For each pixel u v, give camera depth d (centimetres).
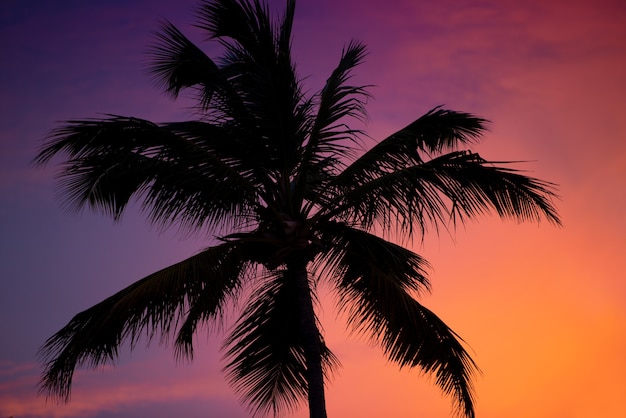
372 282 1109
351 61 1216
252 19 1137
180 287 1013
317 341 1145
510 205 1087
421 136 1170
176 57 1200
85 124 1021
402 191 1074
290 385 1292
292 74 1156
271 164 1158
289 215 1151
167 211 1089
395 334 1113
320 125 1153
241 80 1147
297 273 1158
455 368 1117
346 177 1133
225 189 1074
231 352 1248
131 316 991
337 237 1173
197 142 1119
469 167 1057
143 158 1101
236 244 1112
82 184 1130
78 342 973
